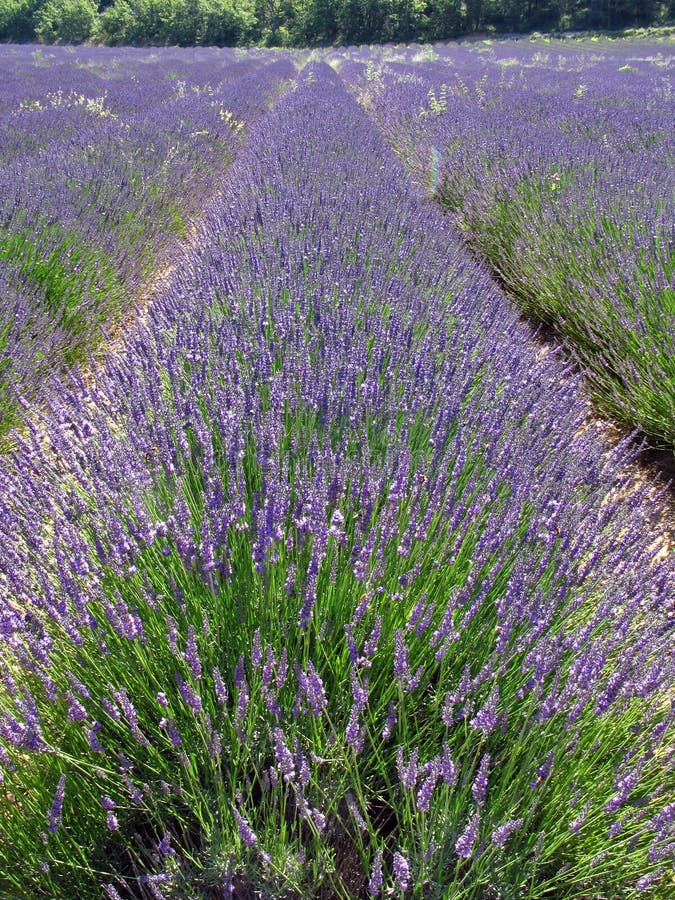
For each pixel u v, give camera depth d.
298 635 1.78
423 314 3.74
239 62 31.09
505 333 3.78
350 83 22.72
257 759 1.68
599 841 1.56
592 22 43.94
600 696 1.59
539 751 1.65
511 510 2.05
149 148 8.97
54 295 4.80
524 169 7.54
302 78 23.45
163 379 3.12
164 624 1.90
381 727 1.78
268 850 1.45
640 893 1.50
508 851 1.54
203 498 2.14
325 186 6.61
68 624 1.68
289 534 2.02
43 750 1.49
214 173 9.55
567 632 1.89
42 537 2.07
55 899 1.49
